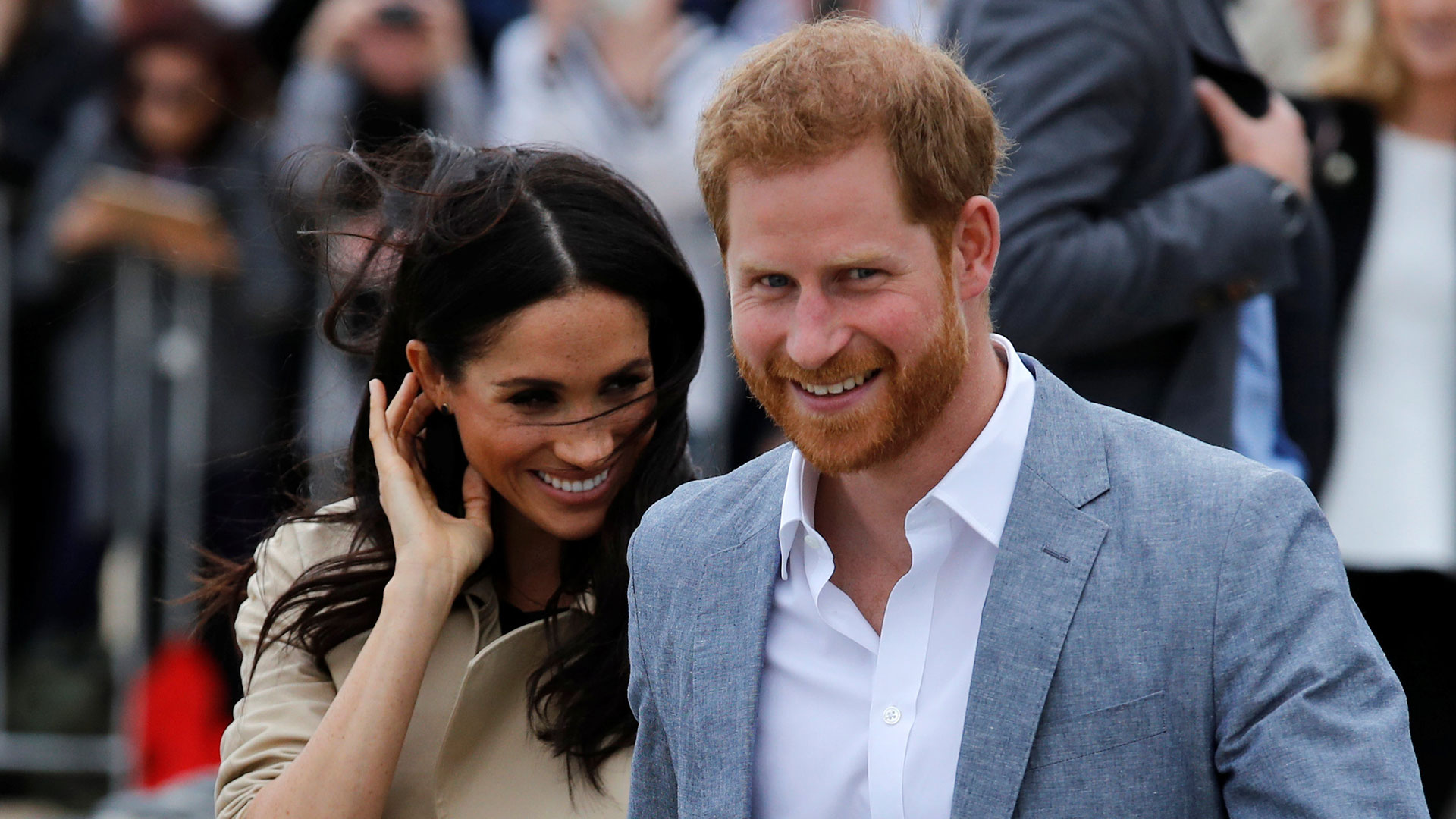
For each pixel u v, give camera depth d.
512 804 9.60
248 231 19.39
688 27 20.53
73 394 19.62
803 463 7.39
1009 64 11.55
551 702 9.65
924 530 7.06
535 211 9.47
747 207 6.73
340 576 10.12
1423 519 14.66
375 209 10.63
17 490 19.80
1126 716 6.60
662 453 9.76
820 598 7.28
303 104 20.05
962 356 6.86
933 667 7.04
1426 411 14.73
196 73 19.81
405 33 20.16
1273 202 11.34
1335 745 6.29
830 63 6.65
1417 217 14.77
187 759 18.08
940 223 6.75
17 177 19.97
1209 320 11.39
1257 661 6.46
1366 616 14.30
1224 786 6.61
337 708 9.37
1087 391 11.60
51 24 20.25
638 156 19.91
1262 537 6.59
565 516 9.70
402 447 10.25
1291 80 20.12
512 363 9.38
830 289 6.70
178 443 19.50
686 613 7.69
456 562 9.77
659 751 7.96
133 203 19.36
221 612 11.39
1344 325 14.90
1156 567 6.70
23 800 19.48
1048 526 6.91
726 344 19.27
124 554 19.50
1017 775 6.64
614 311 9.39
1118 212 11.64
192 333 19.45
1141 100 11.52
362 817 9.22
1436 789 13.91
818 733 7.22
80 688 19.48
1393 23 14.72
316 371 17.64
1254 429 11.97
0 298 19.73
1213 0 12.09
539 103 20.30
